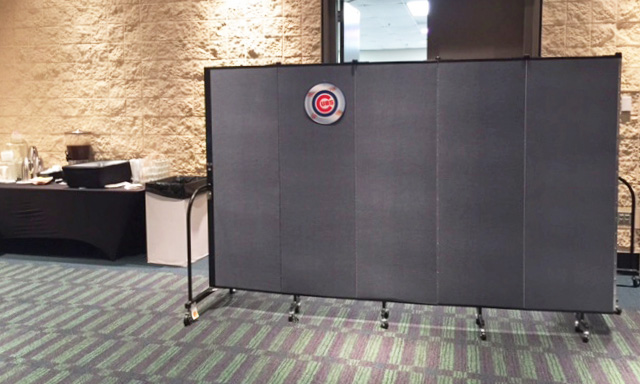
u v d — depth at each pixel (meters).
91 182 4.99
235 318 3.63
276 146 3.55
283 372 2.87
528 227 3.27
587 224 3.21
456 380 2.76
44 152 5.91
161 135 5.60
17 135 5.91
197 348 3.17
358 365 2.94
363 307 3.81
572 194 3.21
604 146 3.15
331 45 5.17
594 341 3.20
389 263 3.46
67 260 5.11
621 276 4.48
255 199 3.63
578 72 3.12
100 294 4.14
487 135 3.25
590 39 4.59
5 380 2.80
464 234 3.34
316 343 3.22
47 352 3.13
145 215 5.08
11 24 5.83
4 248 5.49
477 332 3.36
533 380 2.75
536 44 4.69
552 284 3.28
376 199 3.43
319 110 3.45
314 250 3.56
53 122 5.85
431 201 3.36
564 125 3.17
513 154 3.24
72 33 5.70
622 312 3.66
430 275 3.41
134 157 5.69
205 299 3.98
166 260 4.90
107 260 5.11
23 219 5.07
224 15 5.32
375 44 13.30
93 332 3.42
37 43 5.79
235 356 3.06
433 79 3.28
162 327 3.48
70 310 3.80
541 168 3.22
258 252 3.67
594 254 3.22
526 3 4.70
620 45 4.54
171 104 5.54
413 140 3.34
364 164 3.43
